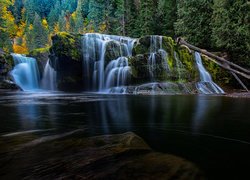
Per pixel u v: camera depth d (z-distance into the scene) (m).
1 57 26.28
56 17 93.88
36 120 7.51
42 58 30.20
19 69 27.84
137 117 8.05
